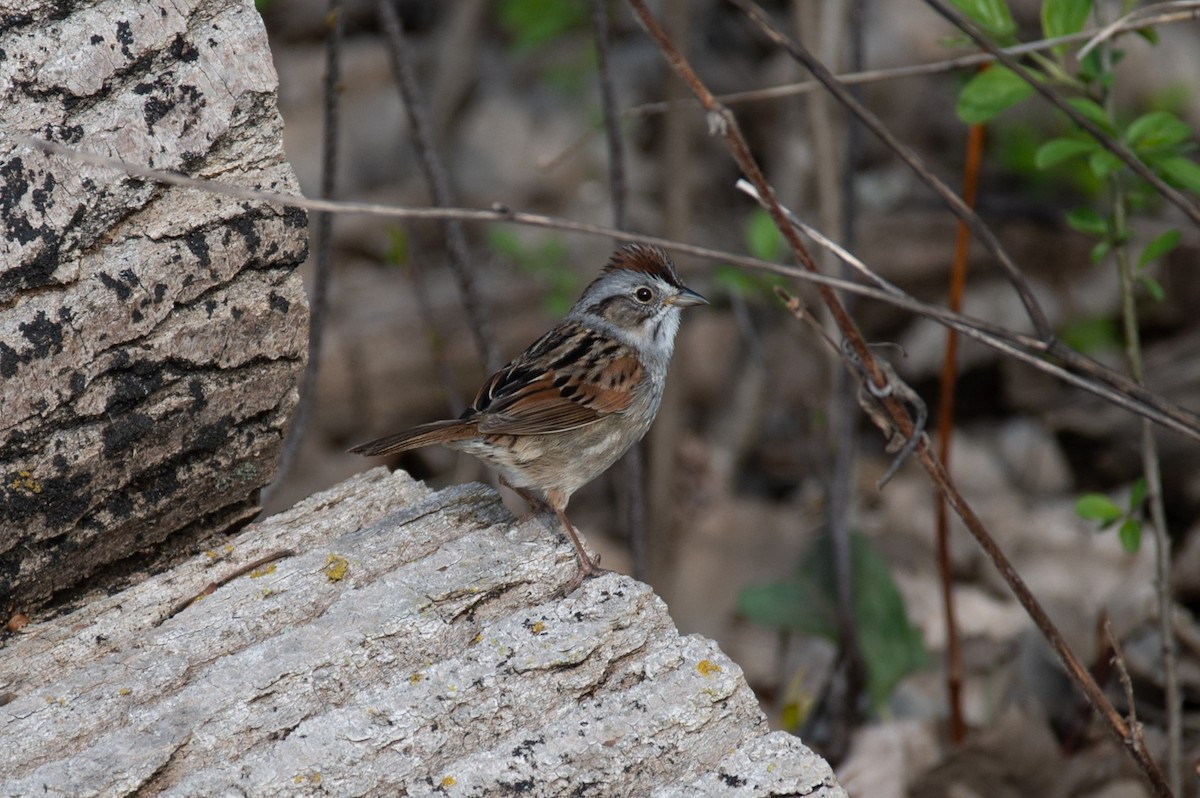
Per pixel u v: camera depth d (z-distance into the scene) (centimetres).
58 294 600
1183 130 827
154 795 545
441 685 582
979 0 838
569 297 1491
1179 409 660
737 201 1783
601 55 1061
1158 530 909
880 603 1123
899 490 1470
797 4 1346
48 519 623
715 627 1332
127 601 639
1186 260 1606
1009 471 1497
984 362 1602
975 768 1020
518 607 636
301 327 670
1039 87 677
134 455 639
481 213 568
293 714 573
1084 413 1530
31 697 576
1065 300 1627
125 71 610
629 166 1817
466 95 1877
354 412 1483
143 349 622
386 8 1019
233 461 680
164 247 620
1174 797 721
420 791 555
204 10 630
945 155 1800
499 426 839
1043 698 1144
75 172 598
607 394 893
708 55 1841
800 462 1569
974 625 1253
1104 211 1644
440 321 1516
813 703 1176
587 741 573
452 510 687
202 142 624
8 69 589
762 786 576
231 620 618
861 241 1638
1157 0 1762
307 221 658
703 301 966
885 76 859
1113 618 1215
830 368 1312
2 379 588
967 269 1641
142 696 579
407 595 624
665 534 1382
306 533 682
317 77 1873
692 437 1543
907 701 1162
